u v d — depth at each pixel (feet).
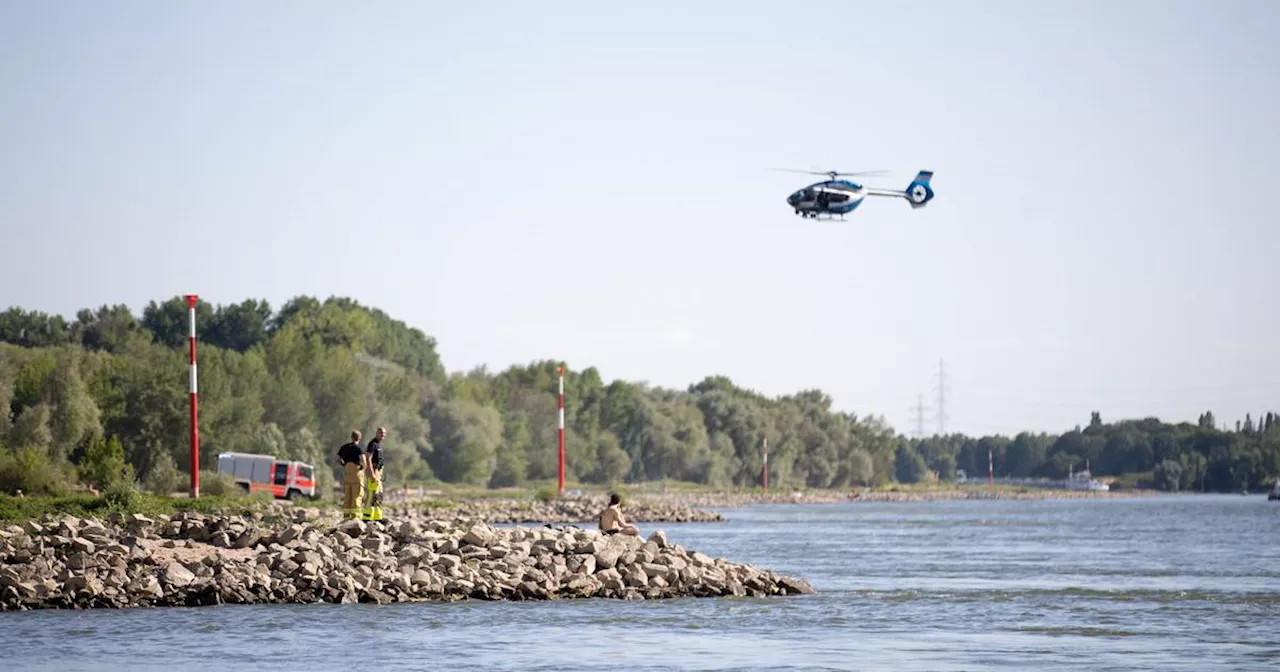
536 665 274.77
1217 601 404.98
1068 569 542.16
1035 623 347.77
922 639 315.99
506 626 328.70
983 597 412.36
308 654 286.05
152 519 433.89
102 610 348.59
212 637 307.37
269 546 397.39
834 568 549.13
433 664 275.18
